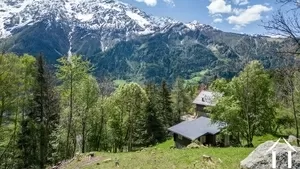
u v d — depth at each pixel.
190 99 122.75
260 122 43.22
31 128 53.31
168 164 21.25
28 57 45.91
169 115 92.88
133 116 67.00
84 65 45.66
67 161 31.55
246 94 43.19
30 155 55.00
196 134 63.66
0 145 44.84
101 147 70.88
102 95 64.88
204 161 20.53
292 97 42.09
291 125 55.41
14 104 42.41
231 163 20.00
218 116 45.06
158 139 80.50
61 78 45.28
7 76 39.50
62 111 57.41
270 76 42.62
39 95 56.50
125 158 25.30
